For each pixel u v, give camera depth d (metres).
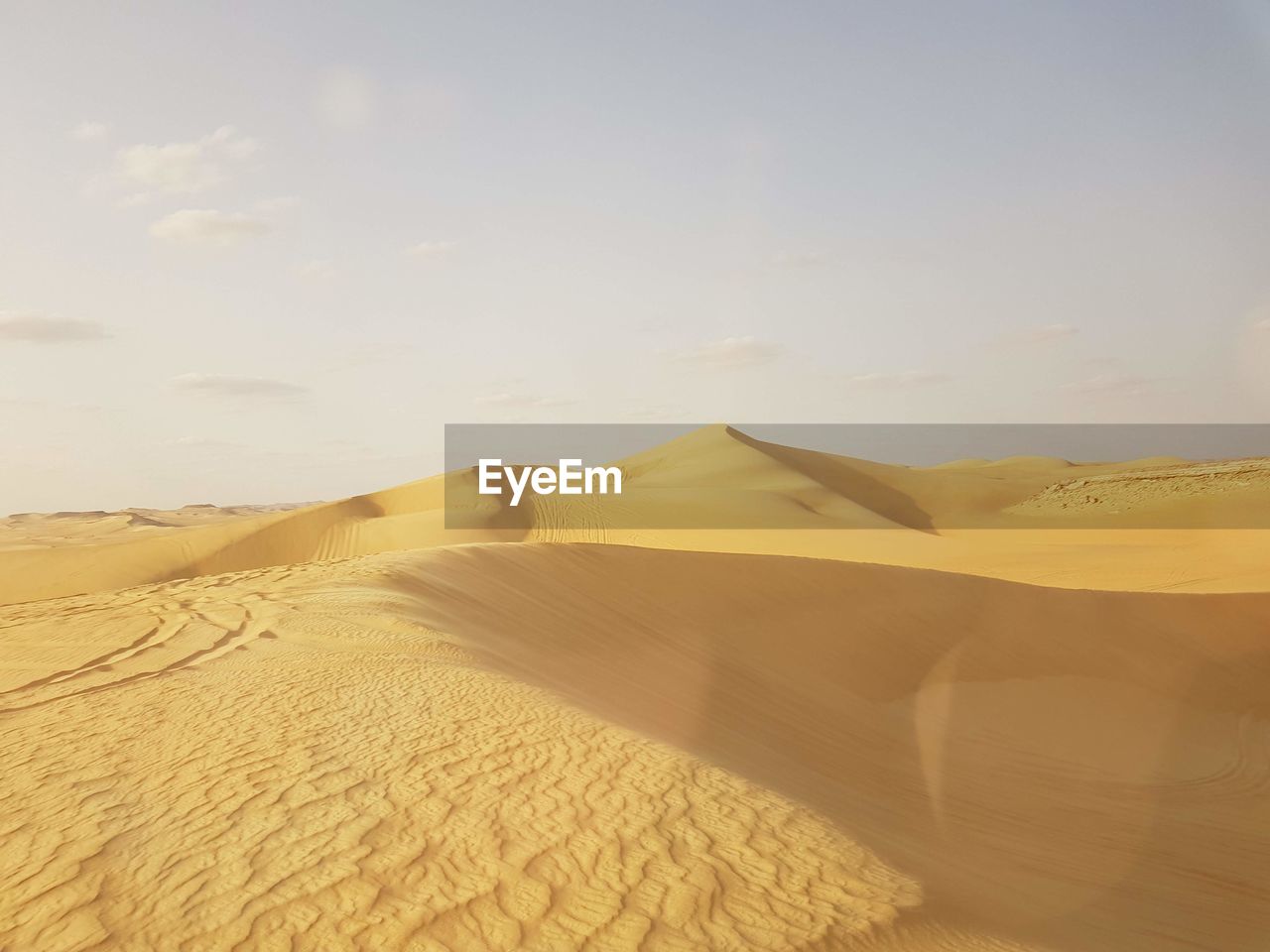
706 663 13.81
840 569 20.42
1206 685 17.45
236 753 6.04
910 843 6.62
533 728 6.85
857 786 9.48
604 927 3.93
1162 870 8.26
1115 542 43.25
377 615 11.40
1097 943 5.25
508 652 11.10
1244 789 12.70
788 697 13.22
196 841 4.57
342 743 6.30
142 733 6.53
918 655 16.89
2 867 4.25
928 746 12.60
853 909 4.37
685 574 18.67
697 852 4.82
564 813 5.20
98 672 8.79
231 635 10.55
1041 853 8.02
